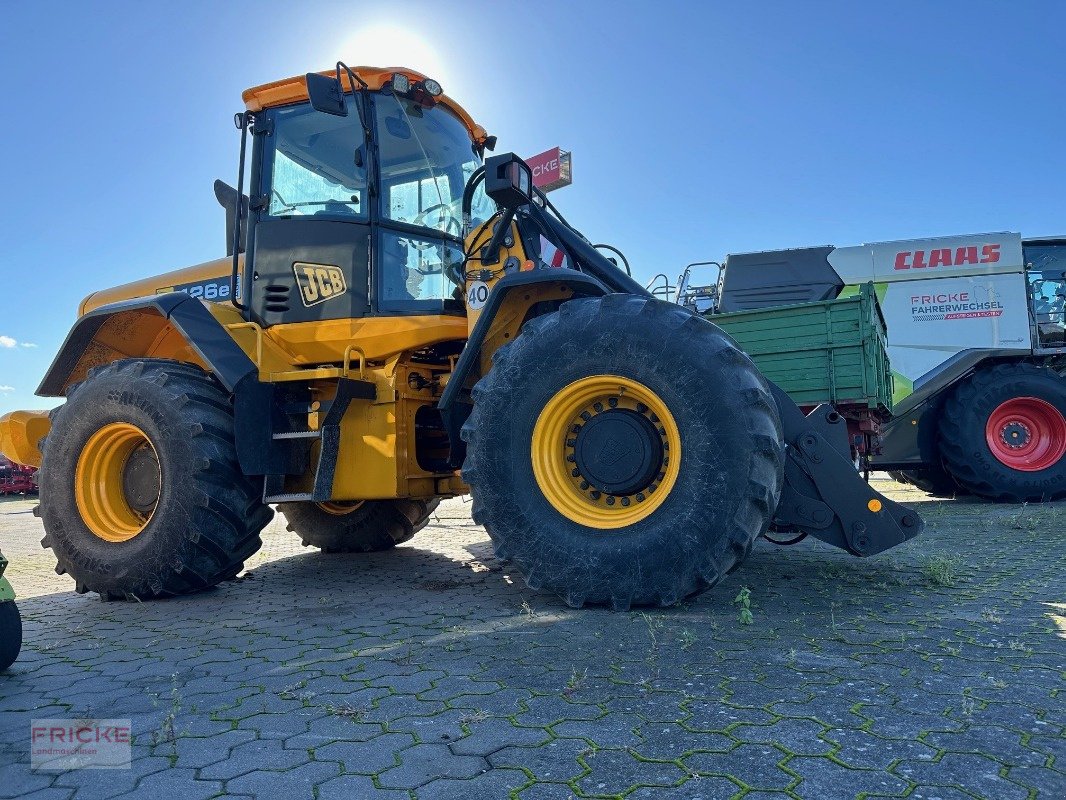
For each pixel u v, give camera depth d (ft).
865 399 15.38
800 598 10.88
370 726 6.51
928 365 25.81
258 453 12.89
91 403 13.35
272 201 14.69
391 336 13.57
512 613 10.63
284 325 14.25
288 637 9.90
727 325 16.71
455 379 11.89
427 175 14.71
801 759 5.58
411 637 9.55
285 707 7.07
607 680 7.47
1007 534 17.40
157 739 6.36
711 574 9.71
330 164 14.38
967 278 25.79
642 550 9.89
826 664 7.78
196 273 17.94
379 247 13.98
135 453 13.67
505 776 5.45
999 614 9.74
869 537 10.89
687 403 9.89
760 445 9.63
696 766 5.51
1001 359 26.02
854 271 26.45
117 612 12.10
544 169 54.08
